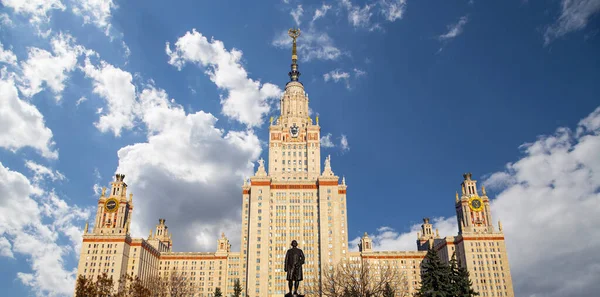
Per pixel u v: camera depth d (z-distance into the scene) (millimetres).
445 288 112000
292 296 58344
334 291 133125
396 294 166125
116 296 148625
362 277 130000
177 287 198625
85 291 139750
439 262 113750
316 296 157000
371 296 132000
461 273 120625
